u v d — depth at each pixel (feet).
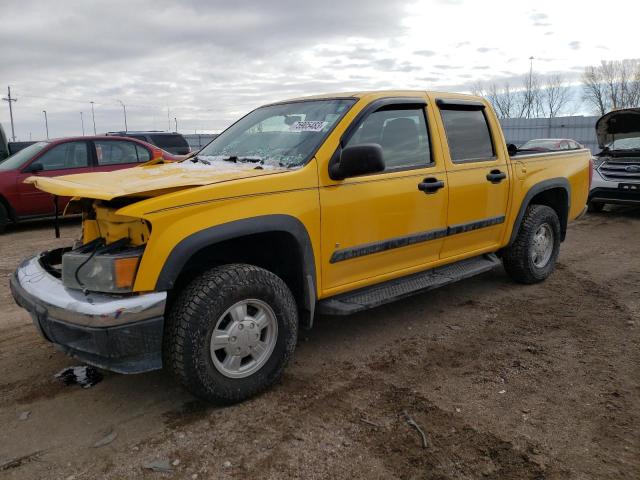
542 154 19.03
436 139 14.76
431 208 14.35
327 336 14.70
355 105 13.14
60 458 9.31
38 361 13.19
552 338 14.39
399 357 13.30
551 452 9.29
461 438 9.73
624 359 12.97
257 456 9.30
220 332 10.50
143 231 10.05
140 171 12.70
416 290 14.07
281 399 11.22
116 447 9.61
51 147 31.94
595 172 35.53
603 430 9.94
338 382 11.98
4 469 9.02
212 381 10.37
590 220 34.42
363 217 12.75
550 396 11.23
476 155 16.17
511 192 17.10
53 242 28.22
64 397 11.43
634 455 9.18
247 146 14.07
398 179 13.51
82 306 9.45
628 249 25.35
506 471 8.80
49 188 11.09
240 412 10.73
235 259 12.35
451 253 15.71
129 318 9.45
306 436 9.87
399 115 14.12
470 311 16.61
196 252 10.50
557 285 19.29
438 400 11.12
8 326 15.44
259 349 11.11
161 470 8.95
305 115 13.74
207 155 14.66
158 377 12.34
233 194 10.57
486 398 11.18
